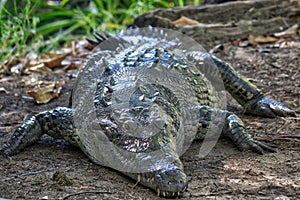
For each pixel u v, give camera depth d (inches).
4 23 477.4
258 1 483.5
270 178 234.1
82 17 596.1
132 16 591.8
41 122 281.1
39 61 462.6
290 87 366.3
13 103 370.0
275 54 435.2
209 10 484.1
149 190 223.8
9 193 224.5
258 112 323.9
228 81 334.3
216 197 217.2
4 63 453.4
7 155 270.7
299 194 218.4
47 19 607.5
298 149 266.5
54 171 247.8
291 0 486.9
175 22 473.7
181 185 212.8
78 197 218.1
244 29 479.2
